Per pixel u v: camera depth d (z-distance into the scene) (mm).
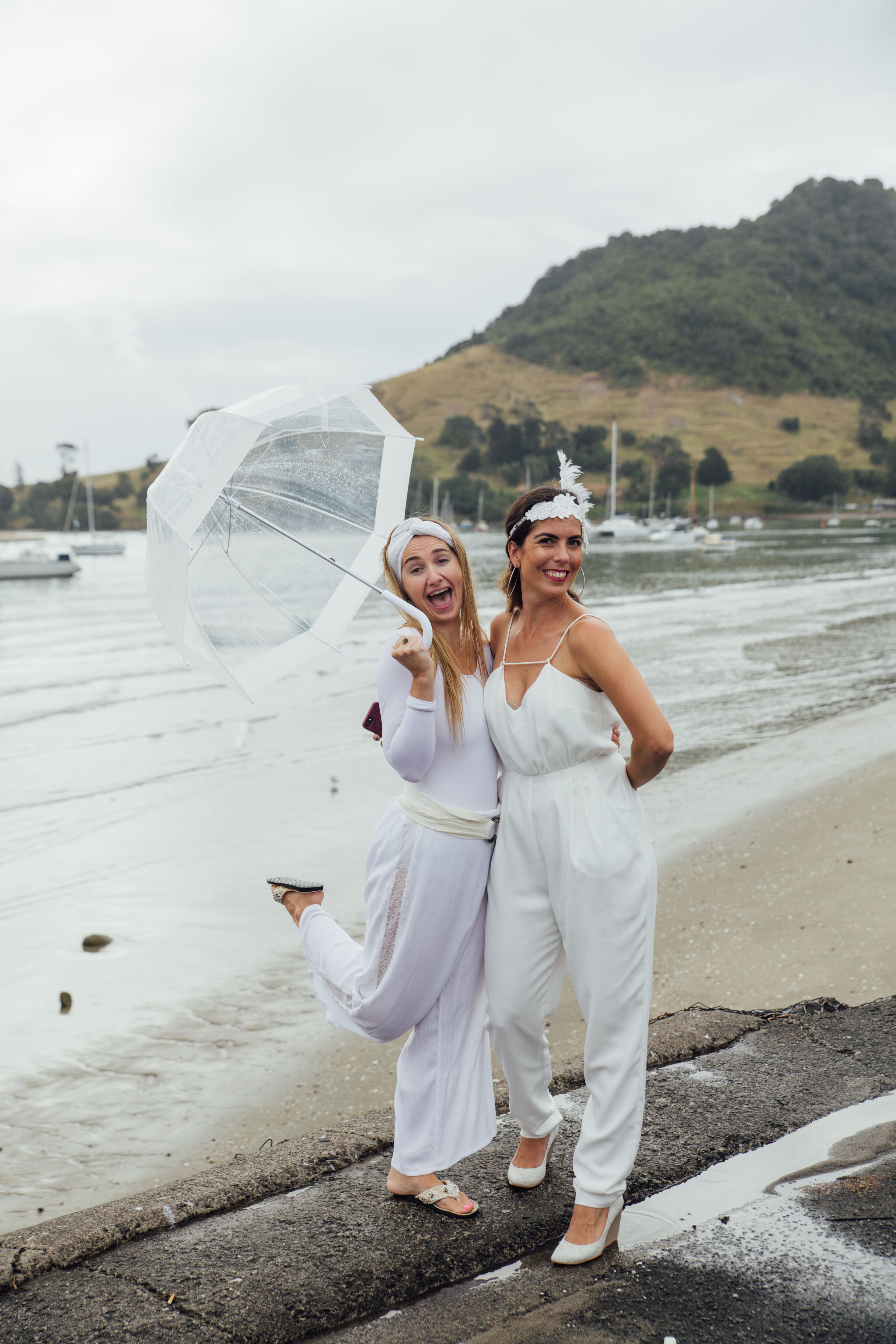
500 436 165375
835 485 156250
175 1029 5387
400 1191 2725
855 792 8359
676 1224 2559
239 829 9172
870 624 25312
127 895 7453
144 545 112938
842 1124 2959
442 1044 2643
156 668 21422
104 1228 2582
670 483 155375
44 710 16000
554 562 2473
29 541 101688
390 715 2545
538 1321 2244
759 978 4961
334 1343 2217
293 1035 5309
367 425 2820
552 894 2477
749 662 18531
